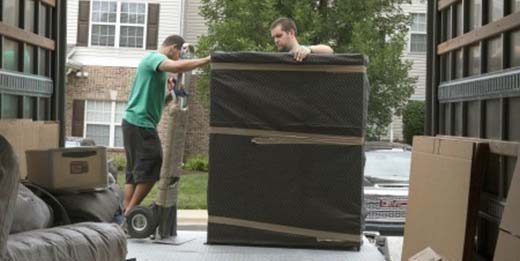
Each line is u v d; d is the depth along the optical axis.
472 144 4.95
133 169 7.81
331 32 21.02
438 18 6.51
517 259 3.96
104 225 5.73
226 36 20.42
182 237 7.18
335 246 6.58
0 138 4.28
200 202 19.70
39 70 6.69
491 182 5.10
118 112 30.00
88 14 29.88
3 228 4.14
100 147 6.38
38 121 6.45
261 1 20.45
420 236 5.86
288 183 6.62
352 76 6.56
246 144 6.66
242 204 6.66
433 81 6.53
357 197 6.56
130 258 6.07
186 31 30.53
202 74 23.11
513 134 4.69
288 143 6.62
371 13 20.97
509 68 4.78
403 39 21.64
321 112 6.59
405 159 13.70
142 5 29.86
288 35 7.52
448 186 5.32
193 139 29.31
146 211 6.89
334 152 6.58
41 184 6.06
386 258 6.52
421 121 27.77
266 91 6.64
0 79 5.62
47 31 6.90
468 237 4.88
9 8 5.90
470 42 5.55
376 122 22.17
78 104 29.91
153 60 7.62
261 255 6.30
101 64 29.92
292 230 6.60
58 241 4.97
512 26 4.66
